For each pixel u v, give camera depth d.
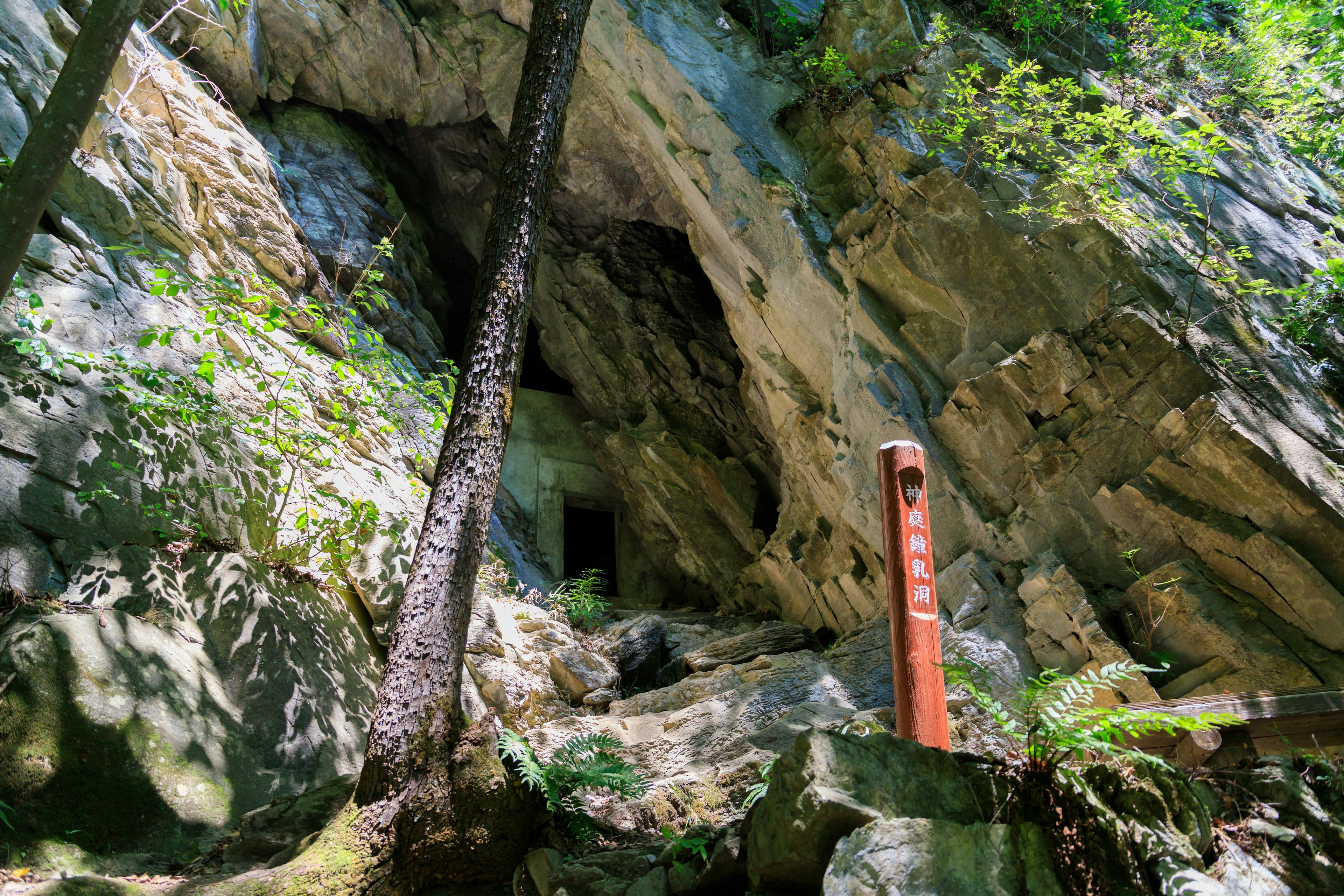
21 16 8.27
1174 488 7.07
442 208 15.54
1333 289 8.20
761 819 3.32
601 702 7.71
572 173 13.66
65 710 4.61
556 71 5.89
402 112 13.65
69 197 7.78
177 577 6.08
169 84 10.10
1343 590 6.19
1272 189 10.20
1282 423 7.00
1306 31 11.04
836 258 9.55
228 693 5.72
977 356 8.44
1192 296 7.50
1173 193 9.25
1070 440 7.58
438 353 13.22
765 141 10.55
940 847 2.89
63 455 6.03
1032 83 9.60
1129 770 3.18
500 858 4.11
